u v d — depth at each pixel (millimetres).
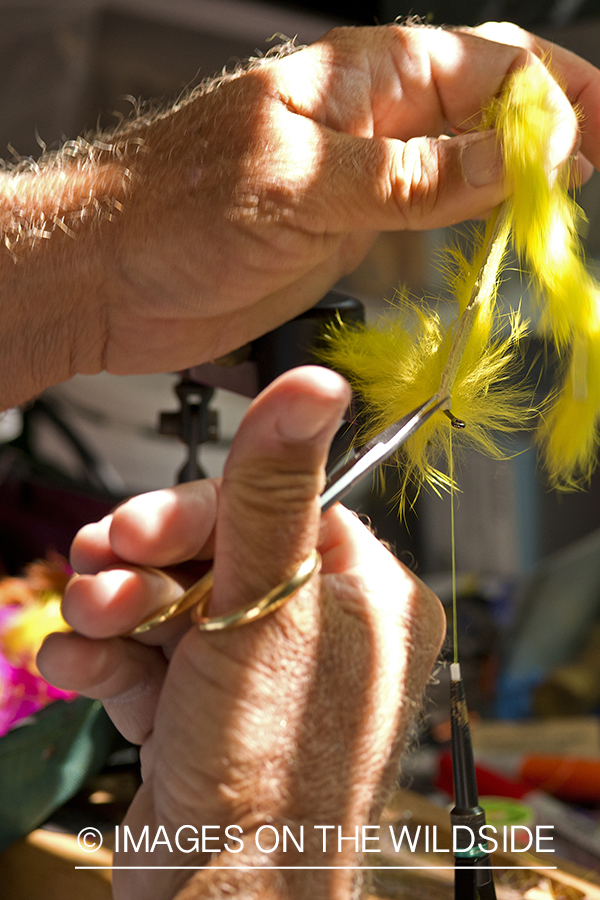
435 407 497
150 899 466
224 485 451
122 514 479
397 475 543
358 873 470
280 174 525
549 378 562
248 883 456
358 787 468
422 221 532
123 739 666
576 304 512
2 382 569
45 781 604
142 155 540
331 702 463
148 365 572
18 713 660
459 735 489
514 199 513
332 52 539
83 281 544
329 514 495
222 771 455
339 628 467
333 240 543
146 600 477
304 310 559
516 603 1233
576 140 540
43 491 954
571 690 1033
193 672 457
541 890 575
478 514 1477
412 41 542
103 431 1467
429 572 1481
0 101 1210
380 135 549
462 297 522
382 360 525
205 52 1149
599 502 1425
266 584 455
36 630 684
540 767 767
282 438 441
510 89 530
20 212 542
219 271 537
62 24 1111
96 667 483
